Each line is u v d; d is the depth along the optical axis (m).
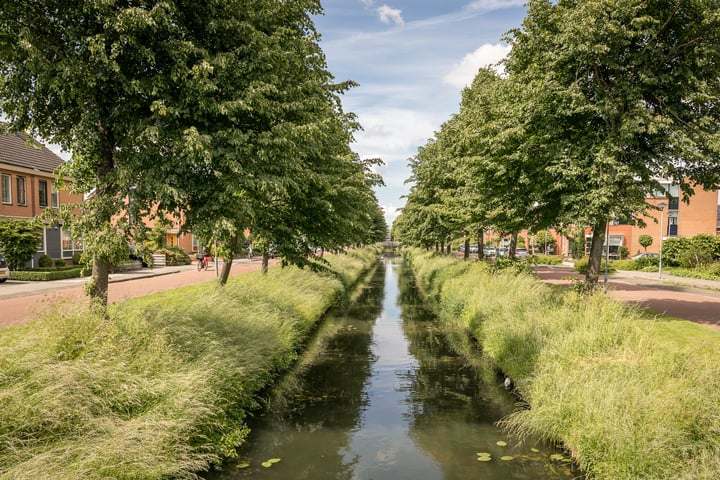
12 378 4.57
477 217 14.10
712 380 5.34
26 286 18.34
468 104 19.22
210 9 5.95
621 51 9.59
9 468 3.71
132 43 5.11
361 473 5.40
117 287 17.69
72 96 5.37
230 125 6.27
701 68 9.28
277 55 6.65
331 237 12.48
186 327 7.16
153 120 5.82
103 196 5.77
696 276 26.38
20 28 4.98
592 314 8.34
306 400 7.98
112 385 4.98
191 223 6.26
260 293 11.85
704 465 4.33
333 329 14.32
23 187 24.98
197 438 5.65
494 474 5.39
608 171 9.19
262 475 5.34
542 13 9.98
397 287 27.62
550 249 55.34
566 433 5.94
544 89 9.36
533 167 10.53
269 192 6.91
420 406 7.70
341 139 11.09
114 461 4.19
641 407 5.26
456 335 13.25
